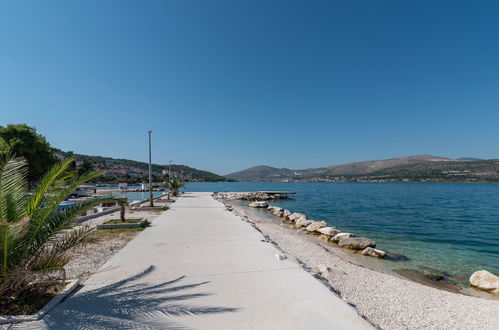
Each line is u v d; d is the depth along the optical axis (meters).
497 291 6.38
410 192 60.62
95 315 3.02
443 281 7.28
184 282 4.10
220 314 3.08
